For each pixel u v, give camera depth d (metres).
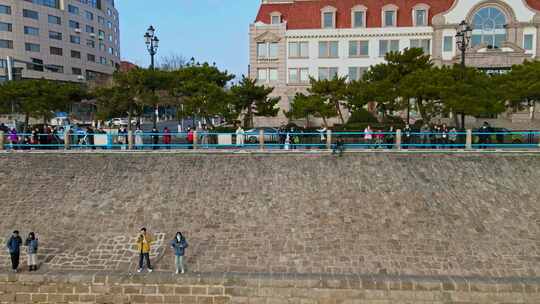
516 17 43.31
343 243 14.62
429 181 17.84
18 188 17.89
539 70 26.28
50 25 73.75
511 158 18.98
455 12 44.34
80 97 34.09
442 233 14.99
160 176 18.56
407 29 45.44
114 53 95.81
